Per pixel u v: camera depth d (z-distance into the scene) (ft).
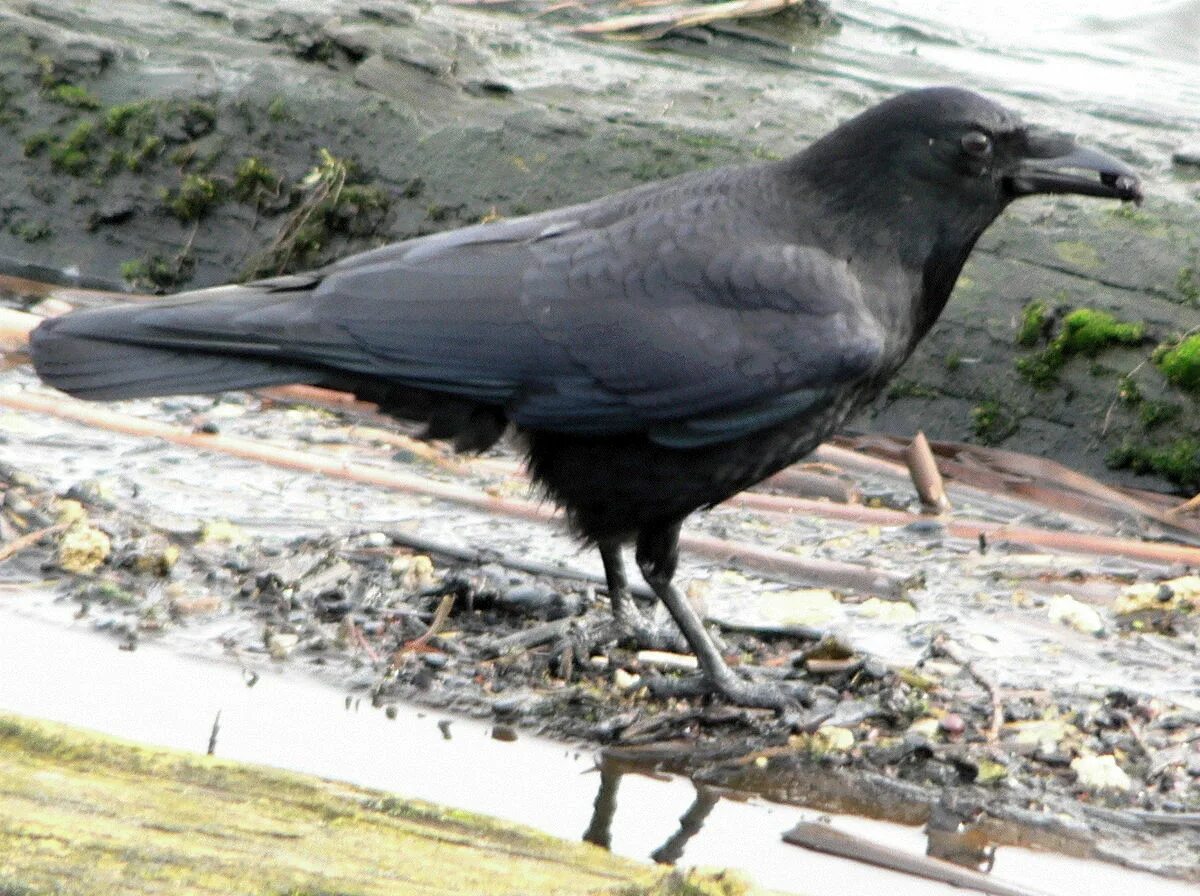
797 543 39.37
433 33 49.42
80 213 49.19
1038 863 27.91
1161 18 57.06
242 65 48.93
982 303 43.39
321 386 32.73
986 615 36.24
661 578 33.30
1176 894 27.14
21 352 45.16
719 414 32.30
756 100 47.78
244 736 29.91
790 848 27.89
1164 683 33.65
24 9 50.65
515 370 32.09
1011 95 50.16
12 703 30.37
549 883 21.22
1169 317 42.06
